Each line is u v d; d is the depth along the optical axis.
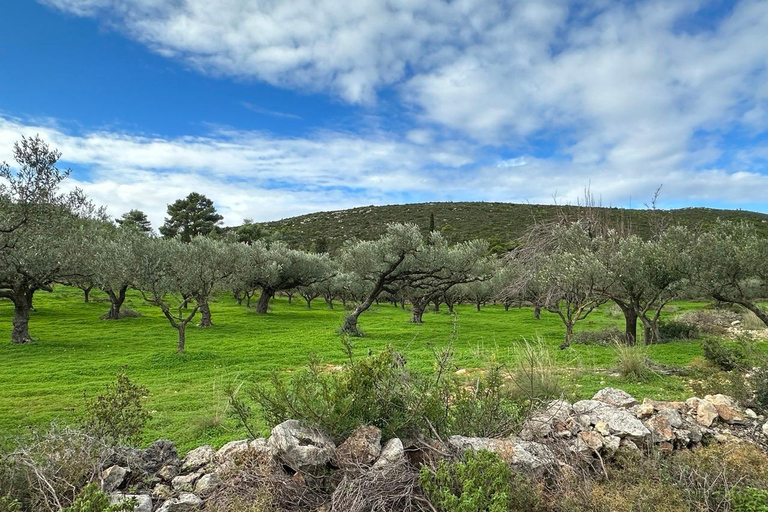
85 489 4.13
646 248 15.41
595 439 5.66
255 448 5.29
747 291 14.75
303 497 4.48
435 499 4.18
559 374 9.88
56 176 20.44
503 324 30.48
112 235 32.09
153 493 4.89
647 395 9.38
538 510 4.23
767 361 9.01
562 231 20.80
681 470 4.67
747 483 4.61
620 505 4.18
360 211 125.38
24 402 11.02
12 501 4.07
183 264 22.30
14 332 22.20
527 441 5.53
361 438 4.92
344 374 5.69
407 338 22.95
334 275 43.00
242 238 69.19
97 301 43.62
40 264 21.56
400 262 25.58
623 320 30.45
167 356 17.44
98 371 15.25
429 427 5.55
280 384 5.62
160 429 8.48
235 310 43.09
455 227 90.62
